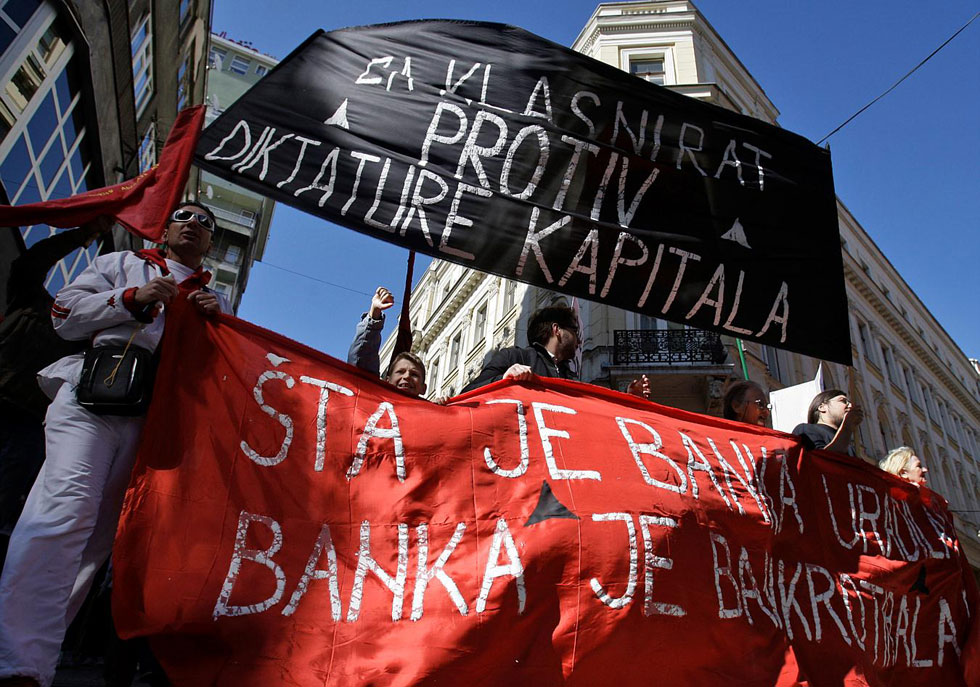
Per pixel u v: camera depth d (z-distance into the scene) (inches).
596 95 151.9
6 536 127.3
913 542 154.6
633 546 110.0
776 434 149.6
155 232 112.1
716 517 124.4
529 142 142.9
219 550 91.4
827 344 148.6
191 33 535.5
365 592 95.0
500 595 98.4
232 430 100.4
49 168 326.3
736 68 794.8
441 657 91.0
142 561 86.0
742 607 116.9
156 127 547.2
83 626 151.3
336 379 113.0
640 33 745.6
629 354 538.6
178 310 104.8
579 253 137.6
